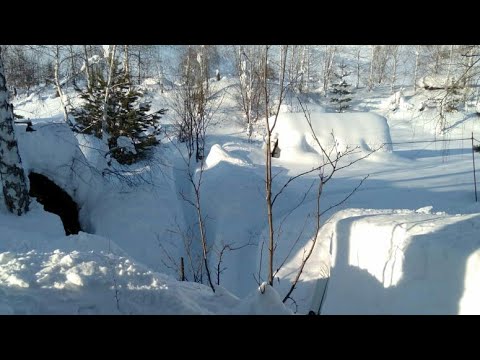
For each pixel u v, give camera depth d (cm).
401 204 1290
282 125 1986
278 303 429
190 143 2384
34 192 1297
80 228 1362
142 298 395
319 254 945
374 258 500
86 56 1791
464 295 369
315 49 4759
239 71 3091
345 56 5516
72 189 1361
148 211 1398
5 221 991
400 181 1580
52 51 1753
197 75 3153
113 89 1827
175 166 2133
